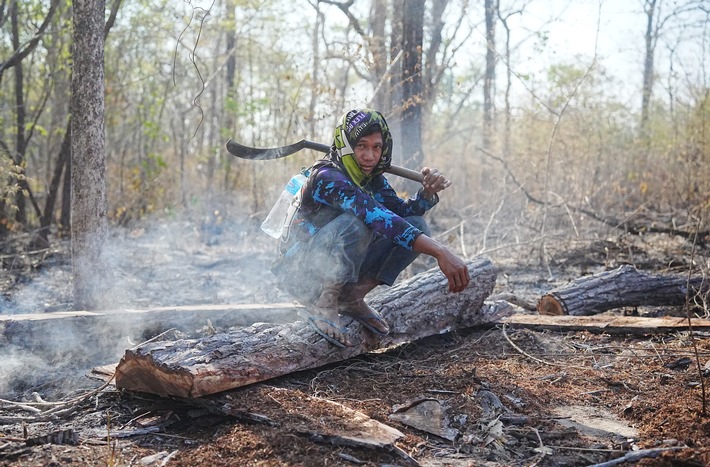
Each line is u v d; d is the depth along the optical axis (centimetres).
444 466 294
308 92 1193
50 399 392
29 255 891
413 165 851
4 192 857
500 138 1279
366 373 401
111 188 1192
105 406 360
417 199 402
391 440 298
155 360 339
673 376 398
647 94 1628
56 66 1036
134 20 1229
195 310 495
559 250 902
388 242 388
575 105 1199
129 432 324
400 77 851
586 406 358
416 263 811
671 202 1273
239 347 363
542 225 866
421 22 861
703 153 1159
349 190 357
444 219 1261
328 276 377
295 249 386
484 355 446
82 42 508
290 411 322
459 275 332
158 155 1224
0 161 793
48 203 970
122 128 1443
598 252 891
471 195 1315
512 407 351
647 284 596
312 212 380
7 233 984
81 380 418
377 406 346
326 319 386
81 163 514
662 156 1389
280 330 387
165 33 1330
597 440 317
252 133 1241
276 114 1186
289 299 670
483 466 295
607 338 488
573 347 468
